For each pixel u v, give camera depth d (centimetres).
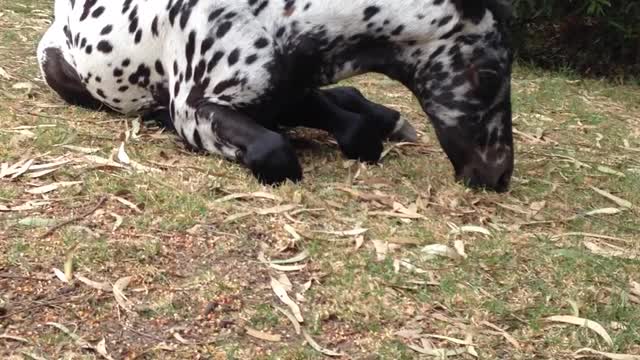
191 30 417
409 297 351
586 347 337
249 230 374
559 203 426
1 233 359
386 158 445
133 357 317
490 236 389
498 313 348
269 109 420
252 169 405
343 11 402
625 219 420
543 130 519
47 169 399
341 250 369
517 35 661
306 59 409
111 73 446
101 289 339
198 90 419
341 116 436
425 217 395
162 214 377
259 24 409
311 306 343
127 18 438
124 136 436
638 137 526
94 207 378
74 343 319
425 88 413
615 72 664
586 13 638
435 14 401
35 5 655
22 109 456
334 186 409
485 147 414
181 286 345
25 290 336
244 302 341
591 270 375
